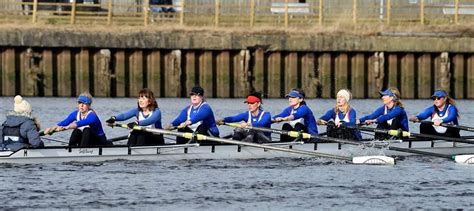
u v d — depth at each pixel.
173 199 89.88
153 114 109.38
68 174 100.81
